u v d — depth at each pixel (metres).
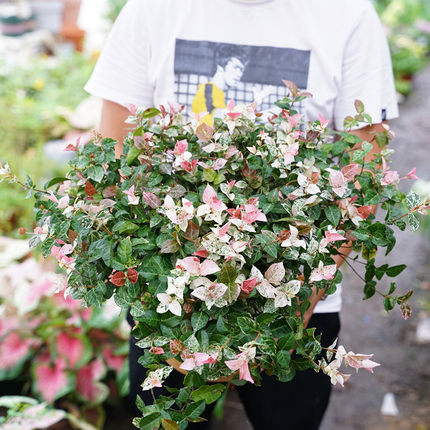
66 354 2.04
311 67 1.25
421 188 3.12
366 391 2.33
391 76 1.31
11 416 1.75
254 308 0.95
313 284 0.99
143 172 1.00
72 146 1.03
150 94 1.33
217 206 0.89
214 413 1.99
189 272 0.86
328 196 0.97
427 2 9.08
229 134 1.05
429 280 3.12
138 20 1.27
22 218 2.88
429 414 2.21
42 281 2.19
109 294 0.99
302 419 1.40
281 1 1.23
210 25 1.25
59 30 6.37
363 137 1.30
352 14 1.25
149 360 0.93
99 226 0.96
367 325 2.77
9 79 4.52
